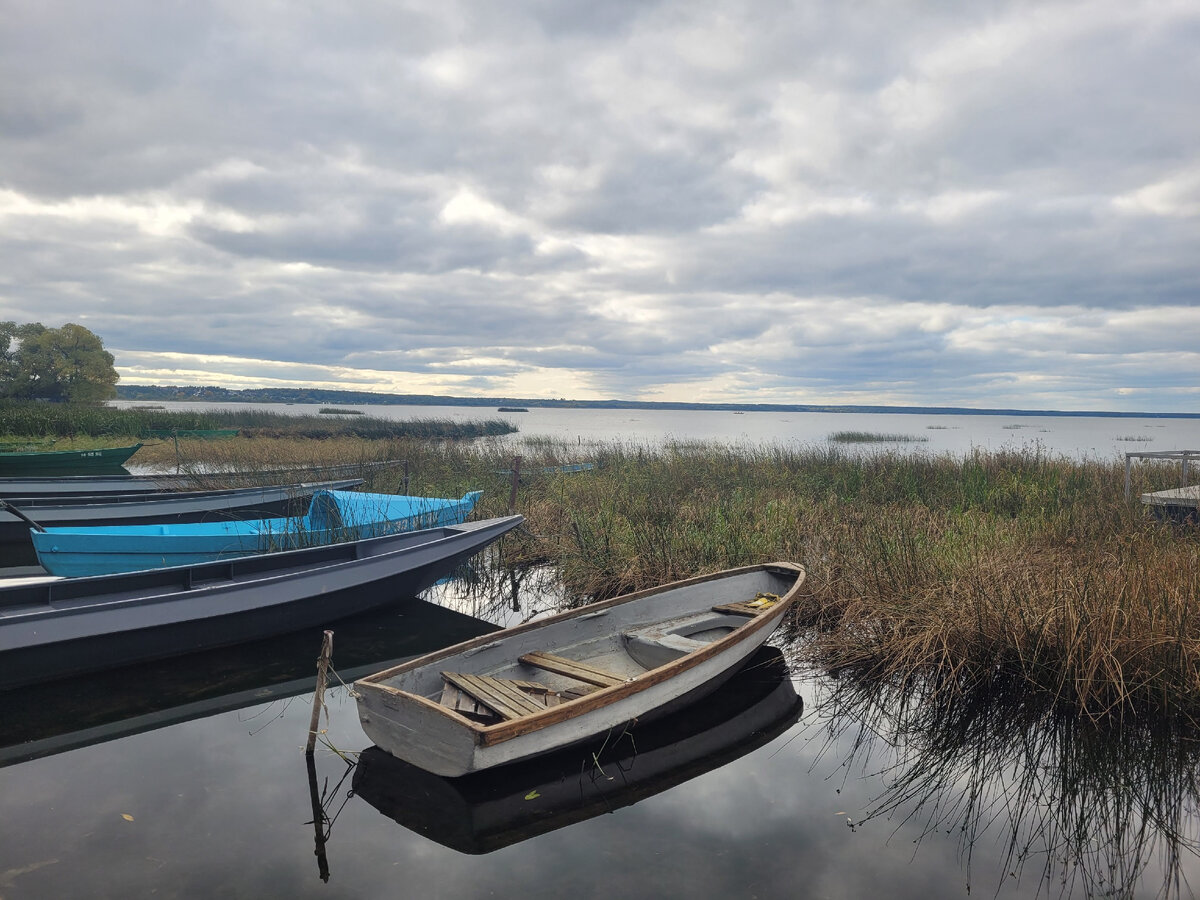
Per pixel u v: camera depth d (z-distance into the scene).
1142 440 50.53
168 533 10.40
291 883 4.29
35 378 75.06
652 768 5.74
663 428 69.81
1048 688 6.54
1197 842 4.78
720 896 4.21
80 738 6.16
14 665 6.79
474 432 45.72
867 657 7.63
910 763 5.84
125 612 7.26
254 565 8.78
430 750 5.12
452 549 9.93
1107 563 8.09
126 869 4.39
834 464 18.62
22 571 11.98
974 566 8.07
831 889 4.30
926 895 4.24
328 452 23.78
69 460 20.72
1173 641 6.11
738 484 16.38
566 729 5.38
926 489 15.15
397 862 4.52
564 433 52.81
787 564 9.26
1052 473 15.28
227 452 24.23
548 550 12.38
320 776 5.59
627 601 7.83
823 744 6.17
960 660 6.77
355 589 8.96
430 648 8.55
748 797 5.34
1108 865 4.54
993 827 4.97
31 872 4.34
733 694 7.18
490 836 4.82
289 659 8.08
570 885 4.30
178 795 5.29
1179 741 5.91
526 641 6.94
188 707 6.82
